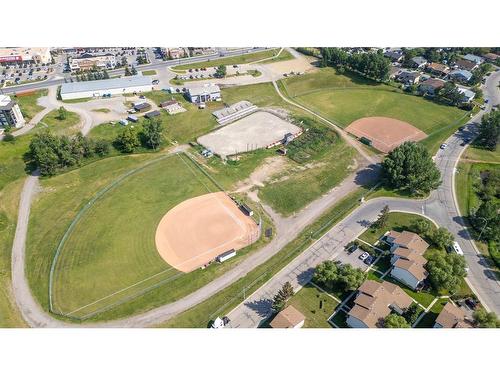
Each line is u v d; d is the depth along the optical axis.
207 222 111.31
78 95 174.88
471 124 161.88
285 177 130.38
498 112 147.50
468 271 95.81
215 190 124.00
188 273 95.75
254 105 175.38
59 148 129.88
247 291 91.19
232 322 83.94
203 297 90.00
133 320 84.56
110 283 93.12
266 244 104.56
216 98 178.88
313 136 152.25
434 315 84.38
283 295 84.62
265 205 118.62
